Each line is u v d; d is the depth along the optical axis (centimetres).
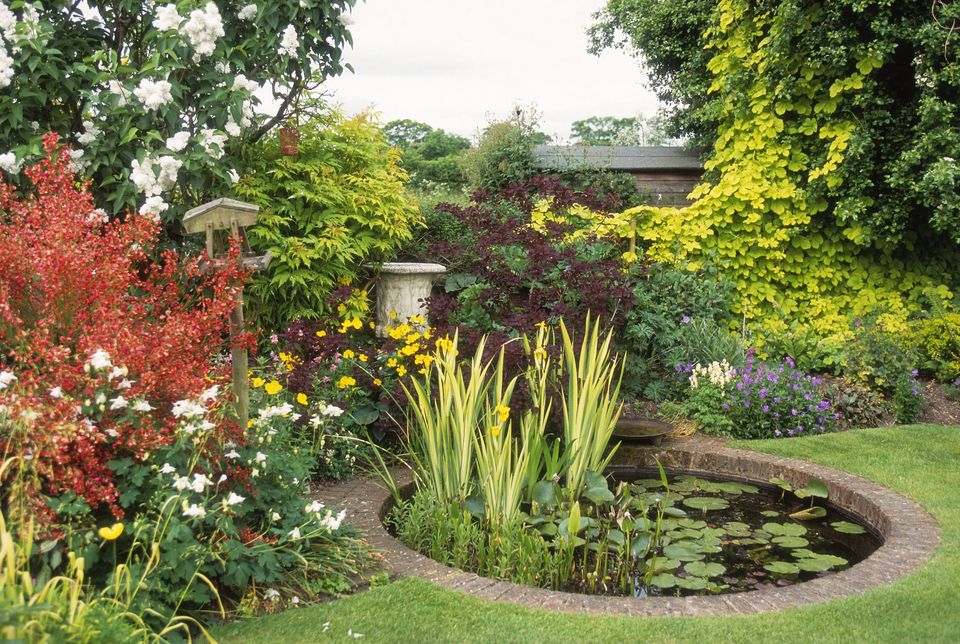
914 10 729
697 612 277
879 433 540
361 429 473
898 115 776
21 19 511
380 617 266
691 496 465
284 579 292
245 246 370
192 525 267
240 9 546
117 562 259
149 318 325
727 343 663
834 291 800
